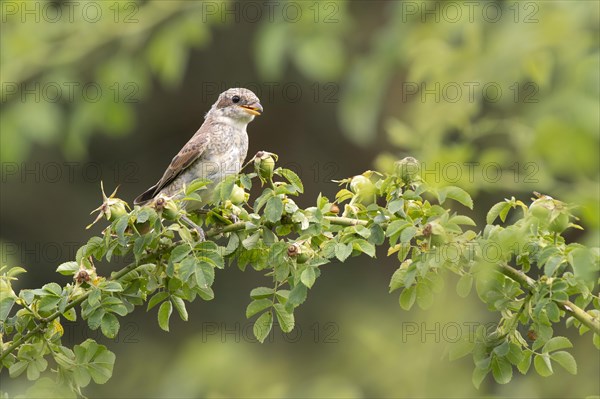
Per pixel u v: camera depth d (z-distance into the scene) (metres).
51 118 13.98
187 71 20.02
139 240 7.07
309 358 15.00
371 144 18.80
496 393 13.02
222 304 18.73
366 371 13.45
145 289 7.35
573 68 7.34
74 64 14.16
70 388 7.15
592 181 6.80
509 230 6.68
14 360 7.34
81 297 7.12
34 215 19.70
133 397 16.77
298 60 12.42
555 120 6.88
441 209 6.96
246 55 19.88
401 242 6.79
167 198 7.05
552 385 13.14
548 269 6.48
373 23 17.62
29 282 19.31
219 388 13.88
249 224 7.20
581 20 8.02
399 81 16.52
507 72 8.49
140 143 20.28
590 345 13.62
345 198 7.31
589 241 6.33
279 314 7.00
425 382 12.77
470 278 6.87
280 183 7.14
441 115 8.92
